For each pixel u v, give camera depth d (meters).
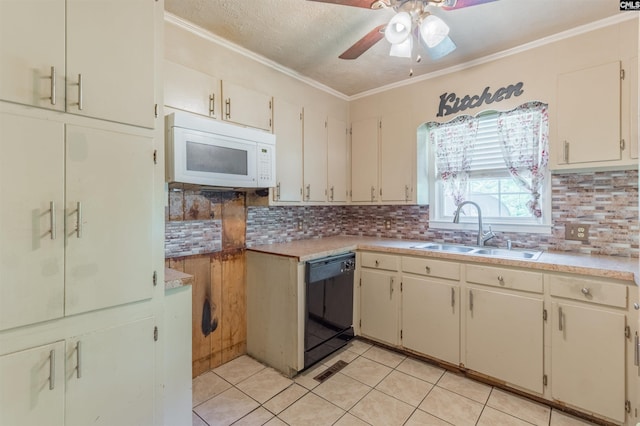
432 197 2.95
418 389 2.03
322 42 2.19
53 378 1.04
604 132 1.91
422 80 2.75
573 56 2.03
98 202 1.14
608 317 1.63
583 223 2.18
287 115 2.61
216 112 2.10
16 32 0.96
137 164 1.25
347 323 2.60
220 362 2.38
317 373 2.23
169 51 1.87
